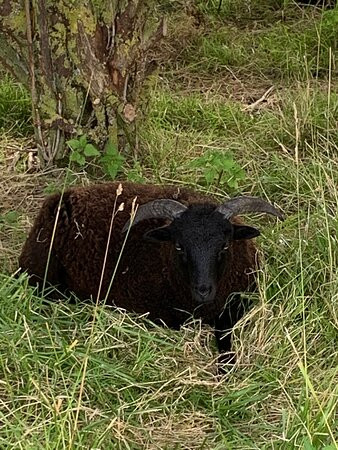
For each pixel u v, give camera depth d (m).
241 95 3.25
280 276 2.08
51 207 2.13
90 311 1.99
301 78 3.25
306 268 2.03
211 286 1.83
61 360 1.74
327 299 1.96
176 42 3.64
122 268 2.02
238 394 1.69
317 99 2.99
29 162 2.71
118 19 2.52
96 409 1.64
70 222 2.09
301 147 2.76
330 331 1.88
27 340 1.78
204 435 1.64
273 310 1.96
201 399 1.74
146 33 2.59
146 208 1.94
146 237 1.92
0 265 2.19
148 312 1.99
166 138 2.80
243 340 1.90
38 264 2.12
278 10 4.00
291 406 1.65
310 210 2.33
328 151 2.46
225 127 2.92
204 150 2.76
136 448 1.59
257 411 1.71
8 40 2.56
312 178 2.44
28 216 2.39
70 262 2.08
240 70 3.42
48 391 1.67
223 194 2.44
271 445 1.57
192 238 1.86
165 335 1.93
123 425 1.59
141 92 2.68
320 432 1.52
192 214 1.90
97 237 2.05
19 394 1.68
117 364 1.80
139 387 1.74
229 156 2.46
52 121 2.56
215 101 3.11
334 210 2.24
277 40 3.64
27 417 1.61
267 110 3.02
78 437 1.53
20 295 1.91
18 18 2.48
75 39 2.47
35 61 2.52
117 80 2.57
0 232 2.31
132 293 2.01
